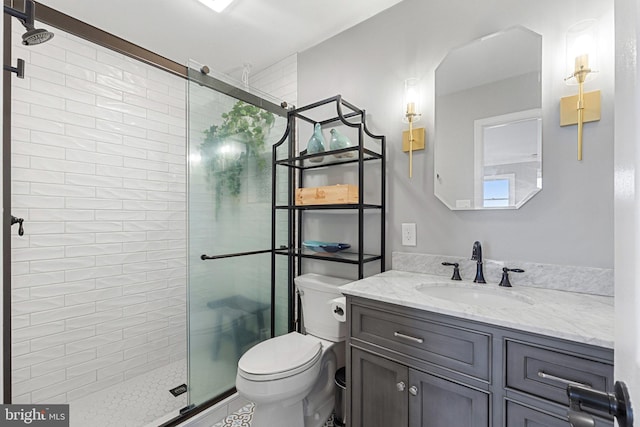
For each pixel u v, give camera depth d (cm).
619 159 40
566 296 115
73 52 187
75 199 188
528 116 132
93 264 196
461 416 99
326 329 173
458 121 151
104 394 194
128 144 212
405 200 168
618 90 41
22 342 168
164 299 231
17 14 108
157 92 228
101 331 199
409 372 110
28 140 170
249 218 204
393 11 175
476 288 133
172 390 199
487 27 144
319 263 209
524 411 87
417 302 108
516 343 89
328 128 205
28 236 170
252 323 207
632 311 35
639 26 33
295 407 145
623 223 38
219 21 185
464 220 148
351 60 193
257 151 208
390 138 175
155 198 227
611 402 39
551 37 127
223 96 187
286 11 177
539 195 129
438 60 158
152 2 167
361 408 125
